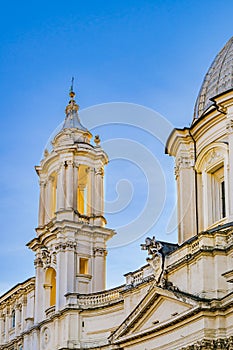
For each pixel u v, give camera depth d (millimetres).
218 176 54969
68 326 58281
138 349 50406
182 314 45125
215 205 54406
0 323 73938
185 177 56219
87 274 61938
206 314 43656
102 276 62438
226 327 43406
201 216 54938
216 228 48781
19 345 68125
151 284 50750
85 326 58438
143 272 54031
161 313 48562
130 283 54906
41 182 66312
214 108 53281
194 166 56031
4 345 70938
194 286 45438
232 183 50594
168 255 48750
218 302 43625
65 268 61000
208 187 54688
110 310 57375
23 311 69000
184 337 45594
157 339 48625
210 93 57156
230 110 52125
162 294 47719
